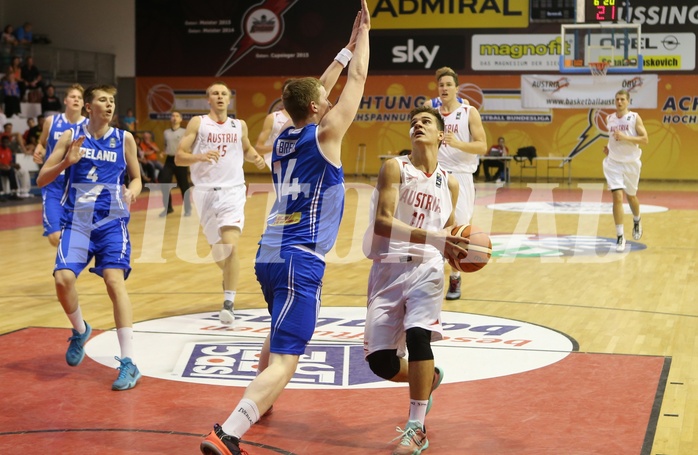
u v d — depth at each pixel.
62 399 4.59
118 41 26.17
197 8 25.62
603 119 23.38
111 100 5.02
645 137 10.60
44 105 20.84
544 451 3.76
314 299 3.69
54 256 10.35
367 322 3.98
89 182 4.98
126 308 4.91
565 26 21.09
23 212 15.55
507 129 24.00
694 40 22.66
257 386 3.54
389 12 24.47
